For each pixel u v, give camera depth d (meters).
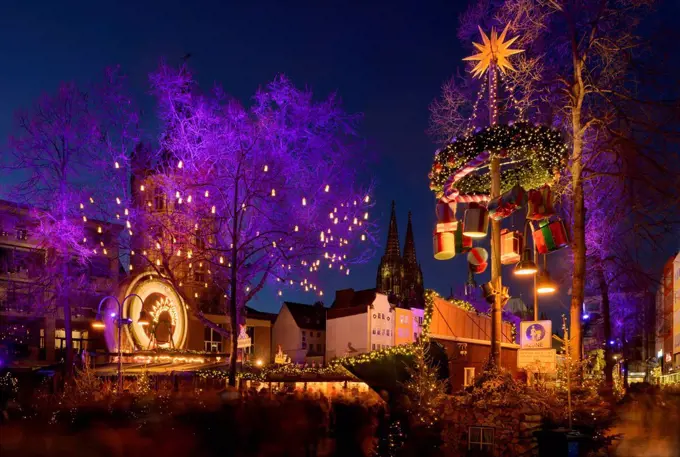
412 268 126.88
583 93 17.44
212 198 29.91
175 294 40.31
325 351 65.69
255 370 30.45
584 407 12.62
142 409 16.14
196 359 37.44
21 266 39.28
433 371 14.77
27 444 13.32
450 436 12.44
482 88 15.69
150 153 32.41
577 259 17.64
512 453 11.66
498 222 14.35
